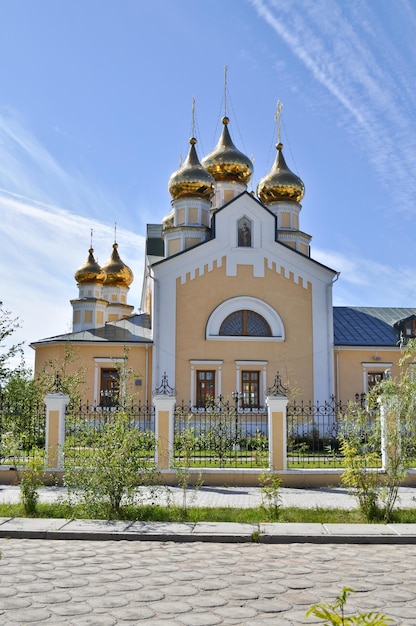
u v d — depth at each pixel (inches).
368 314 1541.6
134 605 283.3
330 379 1326.3
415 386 554.9
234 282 1339.8
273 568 350.6
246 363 1310.3
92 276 1764.3
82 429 605.3
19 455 762.2
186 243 1477.6
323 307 1349.7
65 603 285.1
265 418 1280.8
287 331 1334.9
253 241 1355.8
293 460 794.8
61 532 430.9
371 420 718.5
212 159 1617.9
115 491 509.4
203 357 1307.8
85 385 1306.6
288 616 270.8
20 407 777.6
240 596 297.6
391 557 380.5
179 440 718.5
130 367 1280.8
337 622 169.5
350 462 524.1
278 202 1605.6
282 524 461.4
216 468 713.6
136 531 434.3
